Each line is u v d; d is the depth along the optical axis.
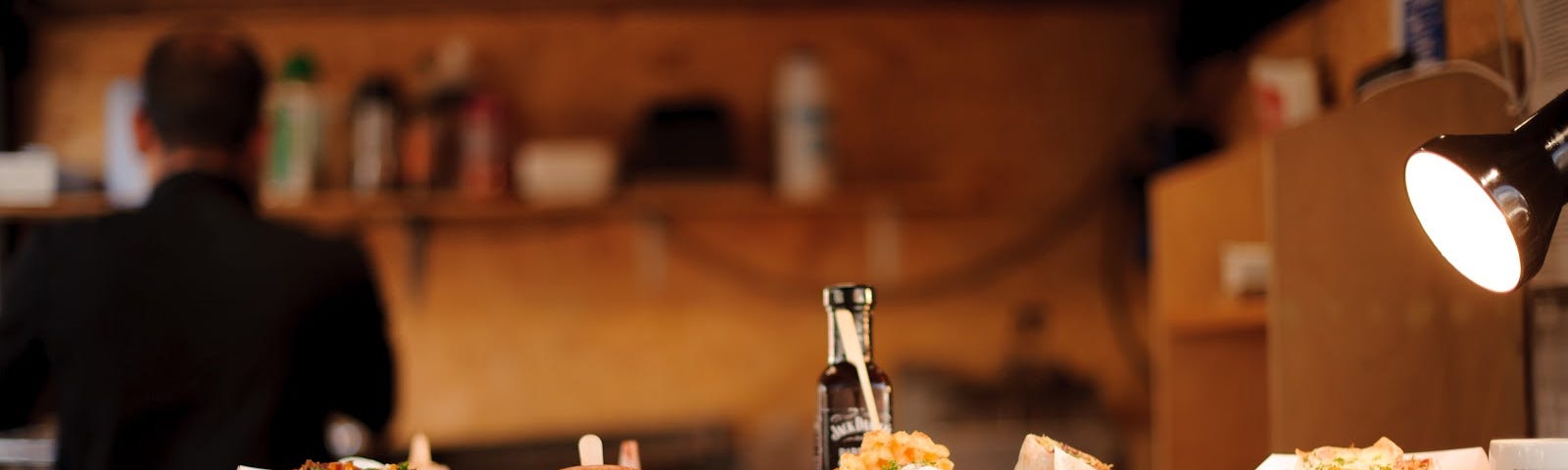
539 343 2.61
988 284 2.60
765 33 2.62
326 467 0.79
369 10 2.59
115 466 1.36
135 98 2.27
